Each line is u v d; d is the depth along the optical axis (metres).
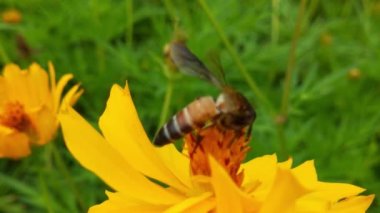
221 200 0.12
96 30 0.35
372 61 0.37
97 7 0.35
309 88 0.35
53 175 0.29
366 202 0.13
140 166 0.13
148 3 0.39
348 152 0.31
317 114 0.34
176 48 0.13
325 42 0.37
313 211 0.13
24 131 0.19
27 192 0.28
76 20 0.35
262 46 0.37
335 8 0.42
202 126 0.13
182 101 0.32
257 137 0.31
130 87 0.34
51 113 0.19
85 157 0.12
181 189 0.13
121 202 0.13
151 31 0.38
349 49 0.38
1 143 0.19
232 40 0.38
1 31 0.36
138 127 0.13
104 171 0.12
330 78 0.30
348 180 0.31
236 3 0.36
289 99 0.30
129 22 0.34
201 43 0.33
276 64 0.35
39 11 0.38
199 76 0.13
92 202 0.29
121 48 0.34
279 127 0.27
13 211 0.31
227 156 0.13
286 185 0.12
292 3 0.42
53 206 0.28
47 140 0.19
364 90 0.36
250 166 0.14
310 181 0.13
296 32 0.26
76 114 0.12
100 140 0.12
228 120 0.13
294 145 0.30
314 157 0.31
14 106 0.19
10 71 0.20
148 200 0.13
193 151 0.13
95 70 0.36
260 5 0.37
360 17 0.39
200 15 0.36
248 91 0.34
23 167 0.31
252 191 0.14
